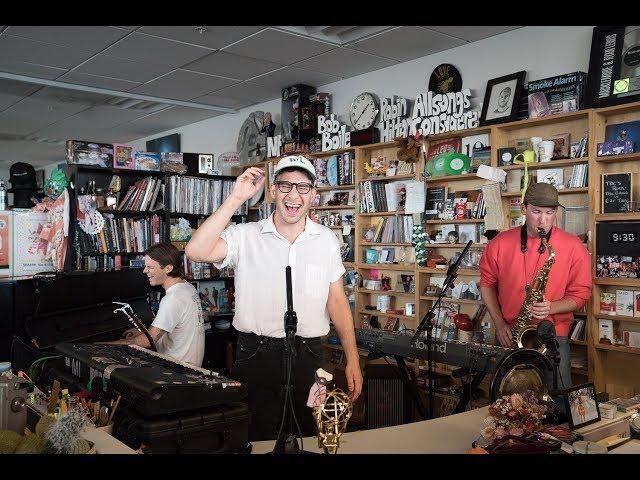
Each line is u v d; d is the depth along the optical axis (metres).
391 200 5.31
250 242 2.47
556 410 2.05
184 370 1.92
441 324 4.91
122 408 1.75
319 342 2.48
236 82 6.39
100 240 5.33
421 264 5.02
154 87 6.69
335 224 5.89
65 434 1.40
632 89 3.84
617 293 3.93
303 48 5.20
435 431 2.08
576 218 4.22
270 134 6.77
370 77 5.89
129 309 3.21
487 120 4.63
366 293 5.59
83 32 4.89
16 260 4.21
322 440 1.52
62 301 3.25
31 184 6.57
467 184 4.94
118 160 5.49
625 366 4.01
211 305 6.28
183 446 1.62
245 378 2.40
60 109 8.00
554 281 3.22
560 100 4.21
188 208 5.98
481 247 4.75
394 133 5.45
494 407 1.83
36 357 2.61
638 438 1.94
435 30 4.69
